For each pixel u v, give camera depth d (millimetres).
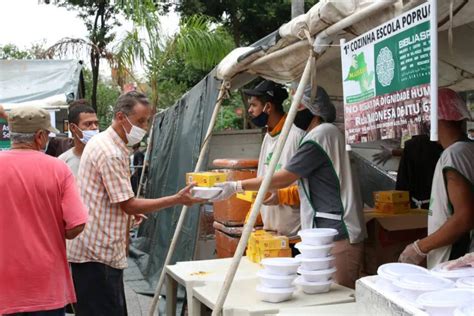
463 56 3699
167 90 17000
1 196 2896
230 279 2852
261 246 3703
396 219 4316
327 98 3488
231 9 13266
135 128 3488
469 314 1704
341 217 3250
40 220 2951
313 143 3250
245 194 4059
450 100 2926
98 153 3430
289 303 2857
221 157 6535
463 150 2781
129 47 10477
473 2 2400
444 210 2855
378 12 2469
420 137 5348
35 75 9070
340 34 2908
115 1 10594
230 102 15758
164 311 5531
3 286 2863
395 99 2330
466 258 2344
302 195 3428
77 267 3449
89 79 21828
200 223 5727
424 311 1864
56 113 8305
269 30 13609
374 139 2525
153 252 7430
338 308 2711
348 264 3250
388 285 2145
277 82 4152
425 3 2098
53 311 2980
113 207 3500
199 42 10344
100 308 3467
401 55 2271
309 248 3006
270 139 4309
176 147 7352
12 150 3037
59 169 3066
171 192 7355
